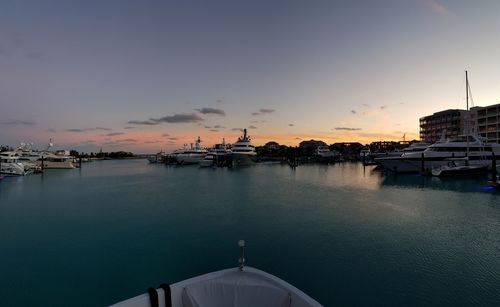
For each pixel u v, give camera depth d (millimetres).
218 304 5113
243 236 16938
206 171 72812
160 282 11461
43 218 21812
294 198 29969
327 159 111062
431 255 13523
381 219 20297
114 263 13234
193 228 18734
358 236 16484
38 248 15234
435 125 111812
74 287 11023
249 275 5777
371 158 100062
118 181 49094
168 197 31344
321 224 19203
